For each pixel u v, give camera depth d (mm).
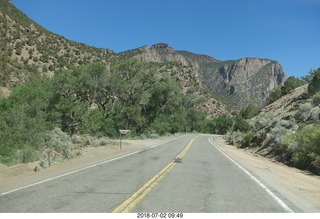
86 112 49875
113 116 66375
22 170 15750
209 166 19750
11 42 135500
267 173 18266
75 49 163500
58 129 31078
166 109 86062
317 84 45062
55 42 160250
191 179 14109
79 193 10508
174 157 24844
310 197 11664
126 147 34781
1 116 33688
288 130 33719
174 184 12625
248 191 11781
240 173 17141
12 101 49094
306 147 23609
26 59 125062
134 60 71062
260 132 40781
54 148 24125
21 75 107062
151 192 10898
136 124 71688
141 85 72188
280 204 9828
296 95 53594
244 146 44156
